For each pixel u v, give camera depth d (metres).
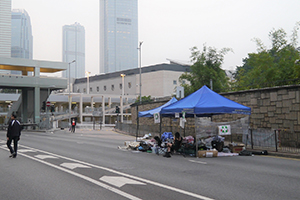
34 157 13.11
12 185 7.69
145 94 95.75
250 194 6.71
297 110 16.97
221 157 13.59
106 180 8.19
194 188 7.28
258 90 19.84
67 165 10.80
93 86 112.00
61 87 51.09
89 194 6.72
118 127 41.88
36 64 49.28
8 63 47.00
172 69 93.50
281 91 18.12
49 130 43.22
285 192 6.89
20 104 54.97
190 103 14.97
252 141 16.20
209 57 35.94
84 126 65.88
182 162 11.87
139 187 7.38
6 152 15.17
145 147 15.70
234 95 21.97
